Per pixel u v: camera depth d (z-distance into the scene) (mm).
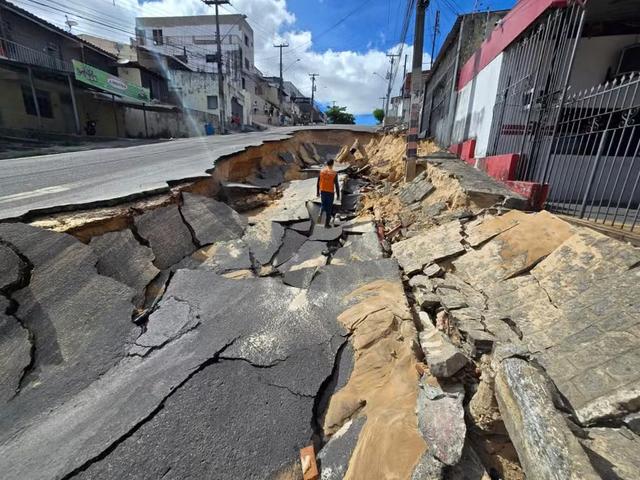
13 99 14297
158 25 36875
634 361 2084
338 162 13867
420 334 3139
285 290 4008
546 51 4785
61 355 2768
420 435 2137
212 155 8844
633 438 1780
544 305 2965
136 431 2254
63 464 2041
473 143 7883
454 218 5195
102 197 4570
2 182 5543
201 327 3275
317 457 2240
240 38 36469
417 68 7965
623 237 3064
